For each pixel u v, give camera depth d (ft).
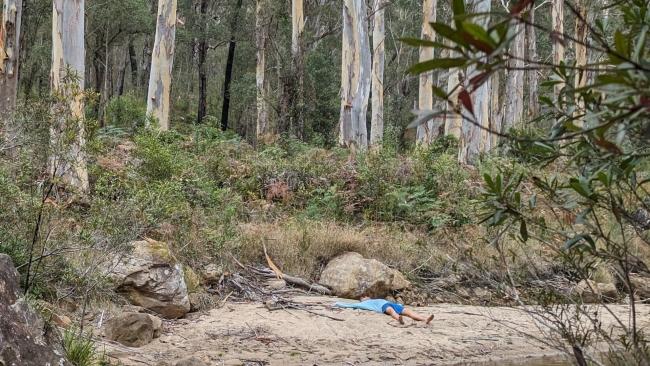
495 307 29.63
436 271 34.14
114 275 23.36
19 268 20.20
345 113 59.88
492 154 42.04
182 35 101.55
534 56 66.54
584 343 11.31
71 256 21.58
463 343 23.91
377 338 24.25
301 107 66.80
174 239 28.71
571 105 7.69
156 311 24.17
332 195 42.34
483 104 52.19
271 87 103.19
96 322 21.31
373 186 43.57
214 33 102.12
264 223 37.50
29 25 92.17
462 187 42.68
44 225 21.09
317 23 98.12
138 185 28.45
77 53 33.53
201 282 28.78
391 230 39.63
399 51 107.45
